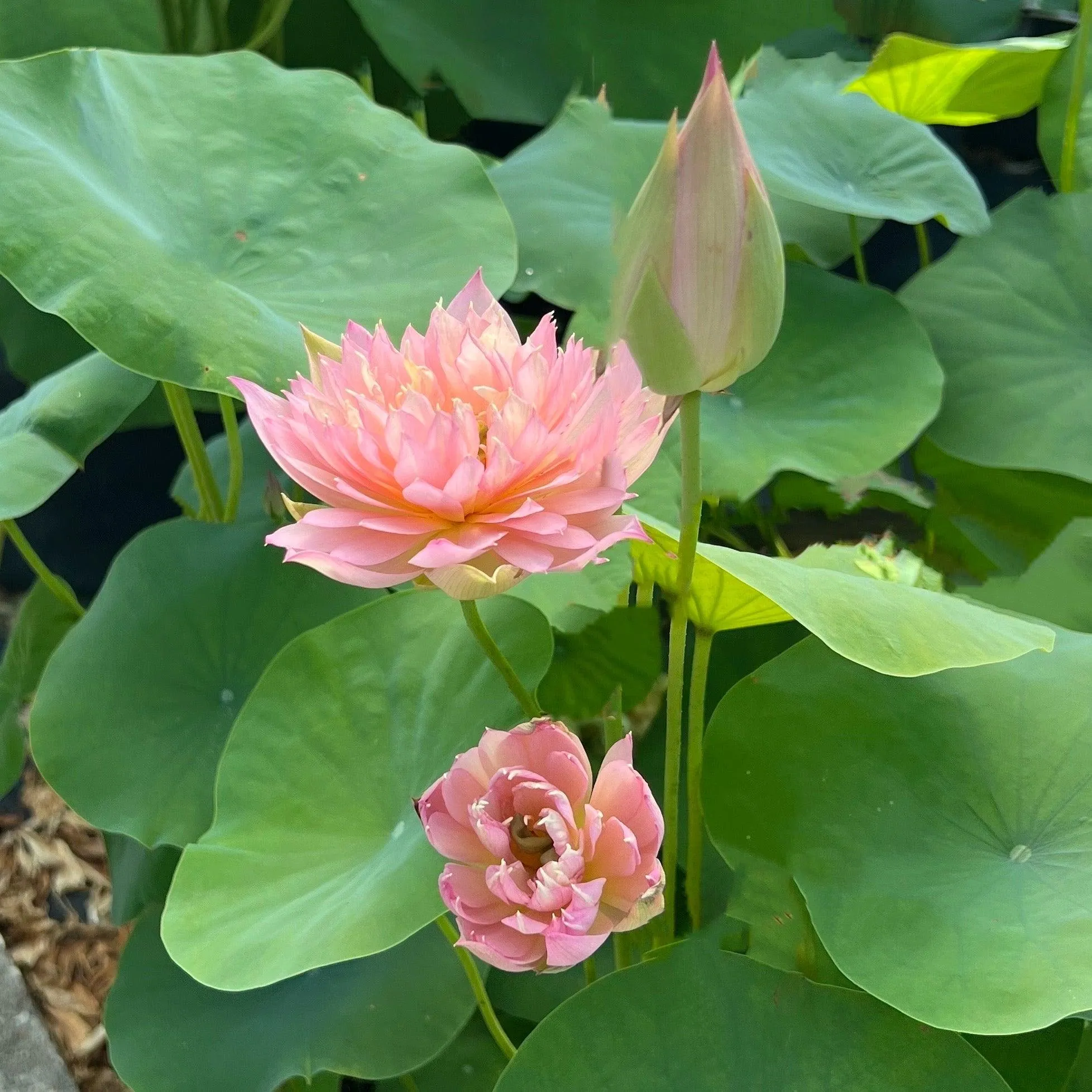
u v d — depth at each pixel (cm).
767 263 41
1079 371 74
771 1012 47
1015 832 49
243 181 65
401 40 84
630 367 45
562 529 40
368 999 60
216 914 51
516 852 42
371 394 43
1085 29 79
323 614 69
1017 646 48
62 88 63
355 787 55
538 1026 47
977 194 76
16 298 99
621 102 88
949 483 79
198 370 56
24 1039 78
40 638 88
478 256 63
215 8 95
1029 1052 53
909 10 88
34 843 100
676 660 50
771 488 78
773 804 51
